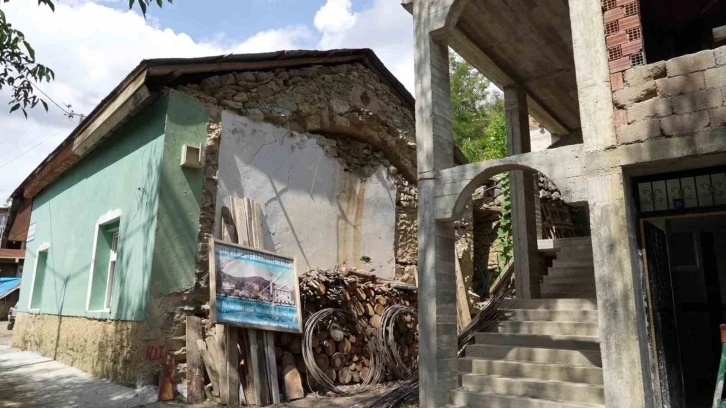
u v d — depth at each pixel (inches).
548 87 356.2
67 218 403.5
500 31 289.9
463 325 370.0
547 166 210.1
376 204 385.1
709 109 175.2
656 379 186.7
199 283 273.7
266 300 272.4
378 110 390.9
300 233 331.3
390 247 387.9
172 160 275.7
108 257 335.6
